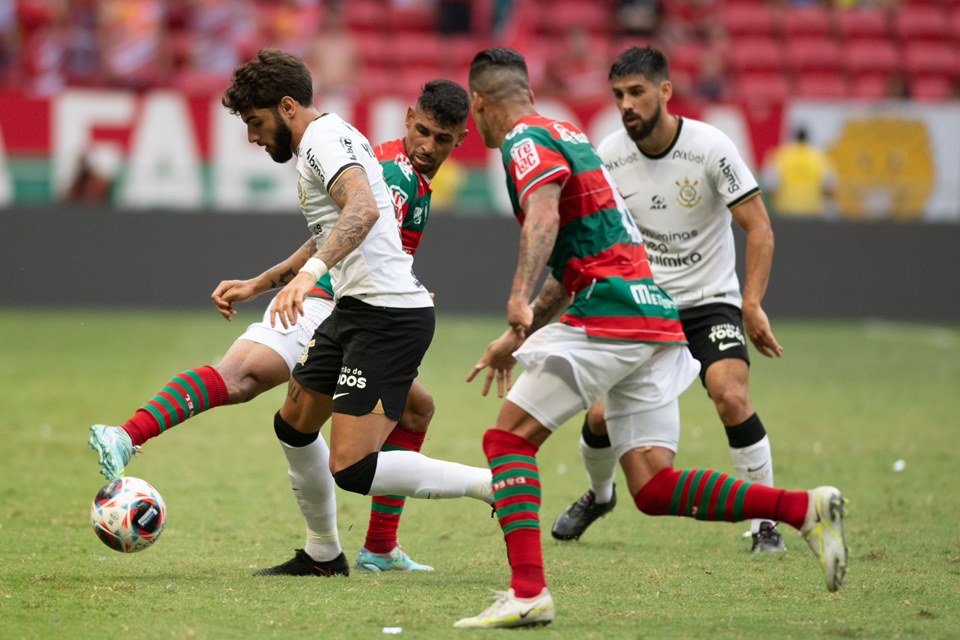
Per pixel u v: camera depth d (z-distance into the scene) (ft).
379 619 49.62
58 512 74.08
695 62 256.73
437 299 214.69
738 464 68.49
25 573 57.98
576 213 50.16
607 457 68.49
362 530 72.49
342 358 57.47
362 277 56.75
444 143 62.34
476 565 62.85
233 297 61.46
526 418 49.24
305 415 57.52
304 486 58.23
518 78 52.08
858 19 268.82
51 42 238.48
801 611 51.98
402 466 56.49
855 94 260.01
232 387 59.52
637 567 62.03
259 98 56.59
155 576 57.98
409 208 62.80
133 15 242.78
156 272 210.79
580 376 49.06
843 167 215.72
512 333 53.88
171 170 209.87
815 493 47.44
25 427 106.52
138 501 55.26
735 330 69.67
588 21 263.29
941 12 271.08
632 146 71.15
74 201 209.15
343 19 254.47
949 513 76.43
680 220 70.23
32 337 175.52
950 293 218.59
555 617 50.39
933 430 113.19
